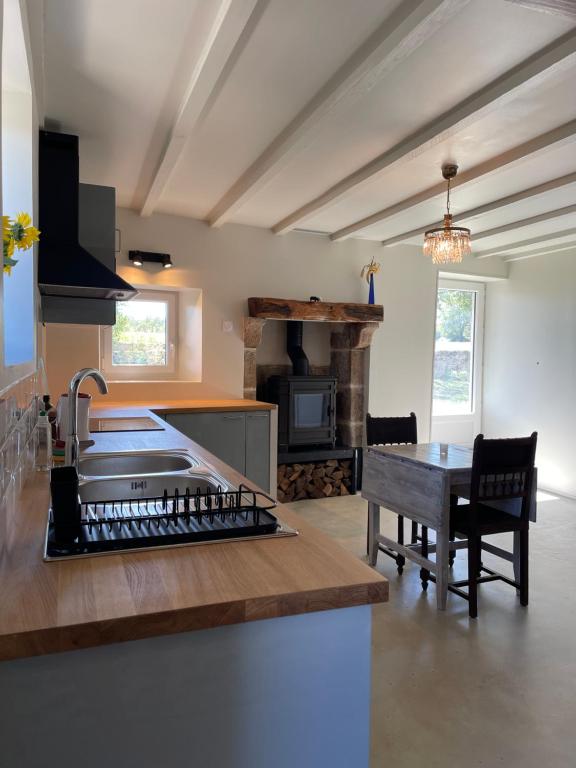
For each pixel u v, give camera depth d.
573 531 4.31
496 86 2.32
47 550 1.10
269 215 4.60
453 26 1.95
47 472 1.83
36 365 2.02
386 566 3.56
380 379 5.59
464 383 6.42
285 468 5.10
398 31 1.90
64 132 2.86
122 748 0.89
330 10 1.86
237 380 4.99
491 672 2.34
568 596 3.11
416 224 4.84
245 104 2.56
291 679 0.99
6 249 1.36
